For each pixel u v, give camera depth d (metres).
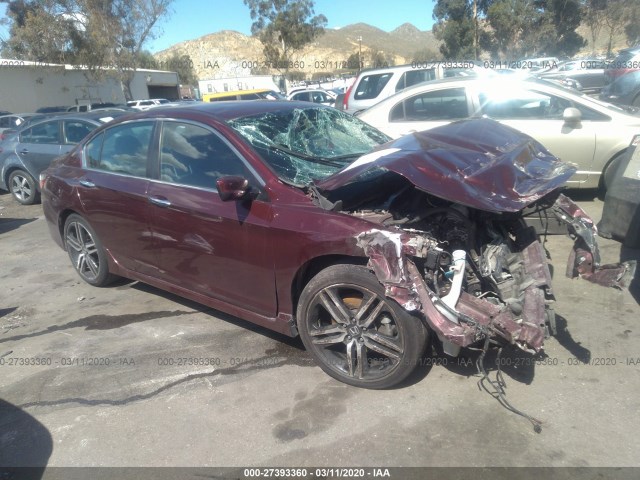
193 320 4.37
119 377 3.61
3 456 2.93
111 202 4.43
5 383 3.63
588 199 6.92
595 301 4.20
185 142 3.97
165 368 3.67
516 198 3.11
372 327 3.19
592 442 2.72
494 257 3.33
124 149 4.46
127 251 4.50
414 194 3.65
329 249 3.13
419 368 3.44
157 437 3.00
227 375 3.54
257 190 3.49
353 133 4.45
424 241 2.91
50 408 3.32
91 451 2.92
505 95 6.88
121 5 32.56
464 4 39.94
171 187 3.96
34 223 8.34
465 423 2.92
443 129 4.04
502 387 3.20
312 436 2.91
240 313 3.77
